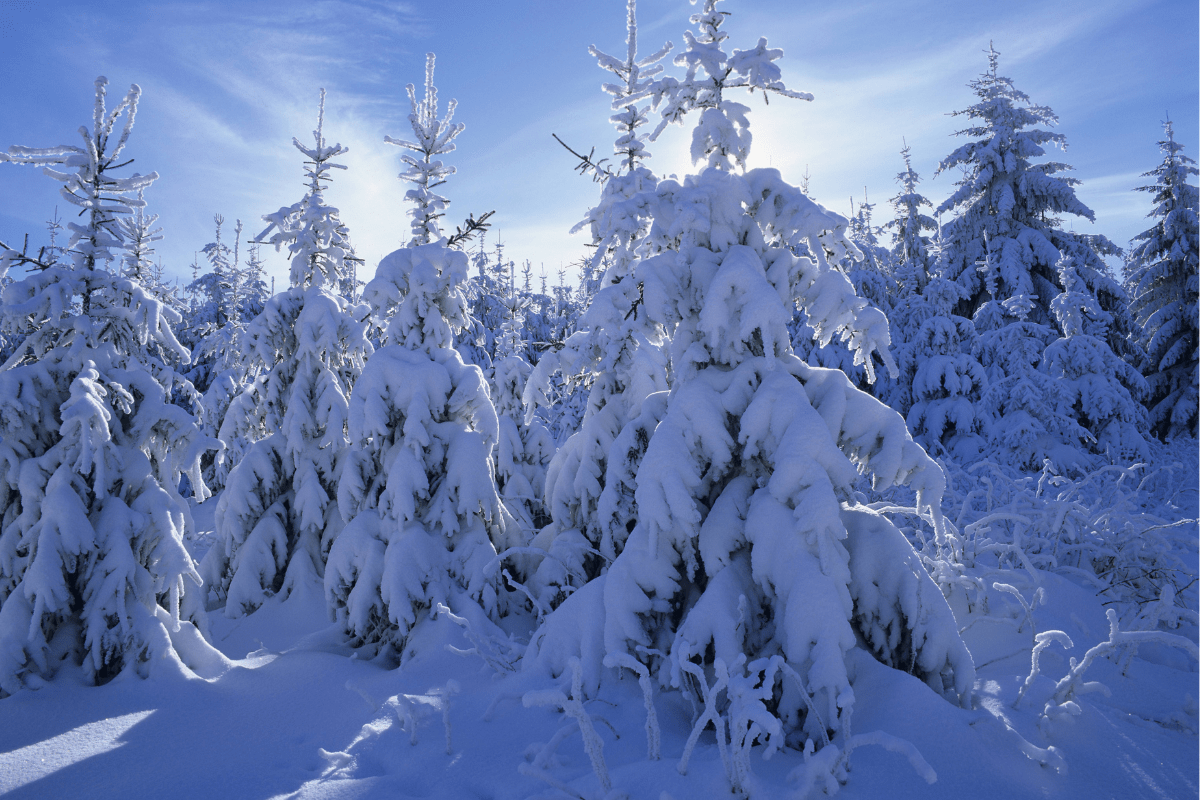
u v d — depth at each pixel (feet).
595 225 24.09
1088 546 23.73
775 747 12.76
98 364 24.08
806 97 19.08
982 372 61.72
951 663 15.06
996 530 25.82
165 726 18.40
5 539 22.04
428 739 16.06
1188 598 22.26
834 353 68.49
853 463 17.24
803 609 14.07
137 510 23.57
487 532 30.09
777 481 15.72
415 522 27.66
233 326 73.97
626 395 26.61
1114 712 14.37
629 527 23.89
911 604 15.28
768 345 16.99
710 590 15.94
